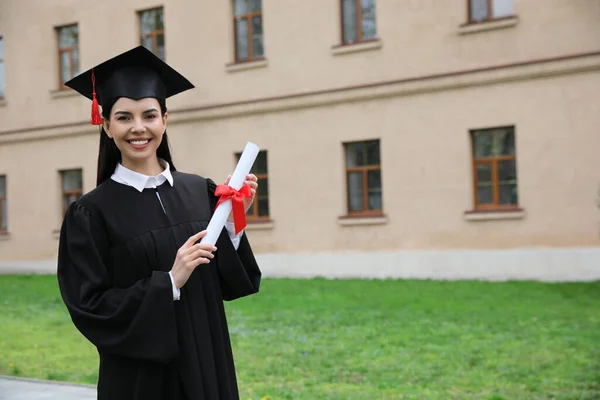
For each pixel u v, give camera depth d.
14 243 21.78
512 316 10.47
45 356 9.03
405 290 13.66
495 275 14.84
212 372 3.10
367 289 14.06
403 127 16.00
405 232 16.00
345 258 16.66
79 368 8.34
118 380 3.05
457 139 15.41
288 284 15.41
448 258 15.40
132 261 3.09
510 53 14.85
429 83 15.61
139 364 3.03
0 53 21.84
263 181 18.05
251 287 3.34
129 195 3.18
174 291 2.94
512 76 14.74
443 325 10.05
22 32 21.47
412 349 8.66
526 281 14.20
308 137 17.19
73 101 20.67
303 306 12.16
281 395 6.73
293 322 10.71
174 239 3.15
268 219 17.83
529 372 7.41
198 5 18.66
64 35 21.09
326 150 16.97
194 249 2.96
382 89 16.17
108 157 3.30
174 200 3.24
